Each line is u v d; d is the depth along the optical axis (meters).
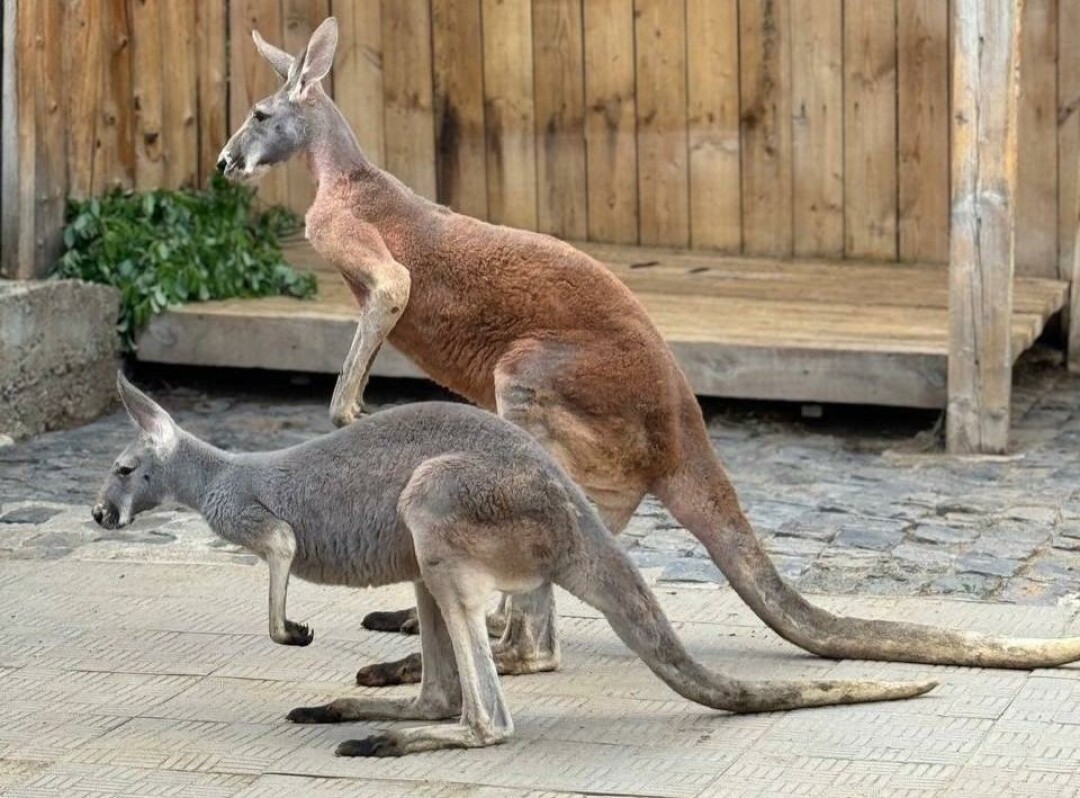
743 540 6.90
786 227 12.30
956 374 9.67
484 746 6.11
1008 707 6.35
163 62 12.04
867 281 11.67
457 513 5.87
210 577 8.09
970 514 8.72
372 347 7.02
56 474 9.75
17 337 10.36
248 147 7.30
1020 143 11.48
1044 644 6.71
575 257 6.98
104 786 5.92
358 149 7.36
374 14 12.66
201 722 6.47
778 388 10.15
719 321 10.68
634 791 5.75
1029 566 7.95
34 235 10.96
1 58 10.87
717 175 12.37
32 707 6.64
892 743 6.06
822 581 7.82
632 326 6.89
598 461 6.82
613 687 6.75
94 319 10.90
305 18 12.65
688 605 7.61
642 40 12.34
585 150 12.55
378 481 6.05
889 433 10.25
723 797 5.69
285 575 6.07
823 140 12.13
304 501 6.11
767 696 6.28
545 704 6.57
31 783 5.96
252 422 10.73
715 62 12.23
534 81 12.53
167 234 11.48
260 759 6.10
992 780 5.75
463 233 7.09
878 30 11.89
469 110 12.65
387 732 6.09
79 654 7.18
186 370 11.66
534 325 6.93
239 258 11.46
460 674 6.07
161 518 8.95
